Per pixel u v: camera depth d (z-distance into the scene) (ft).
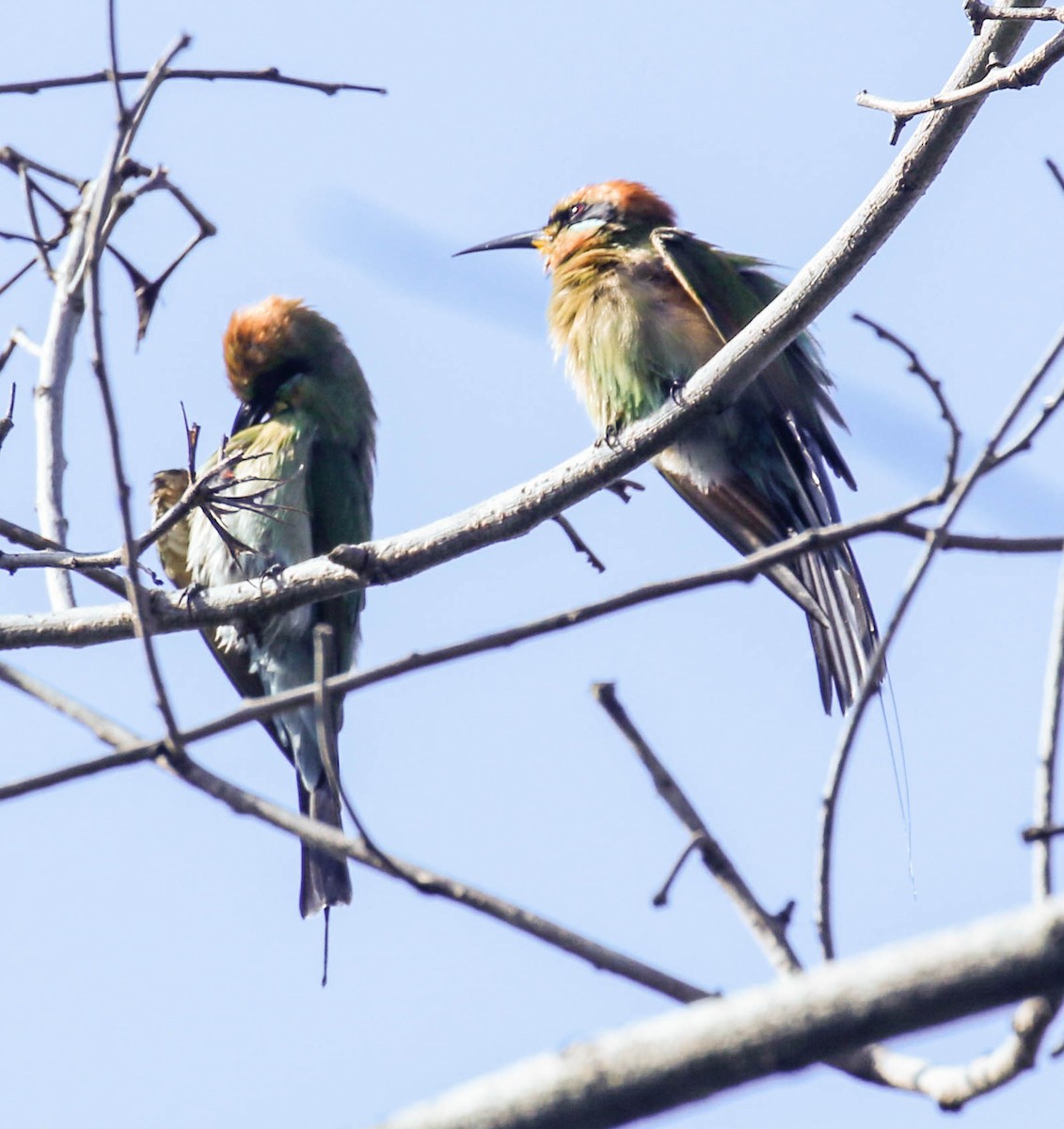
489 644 17.53
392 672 17.57
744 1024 11.93
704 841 17.98
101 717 18.34
